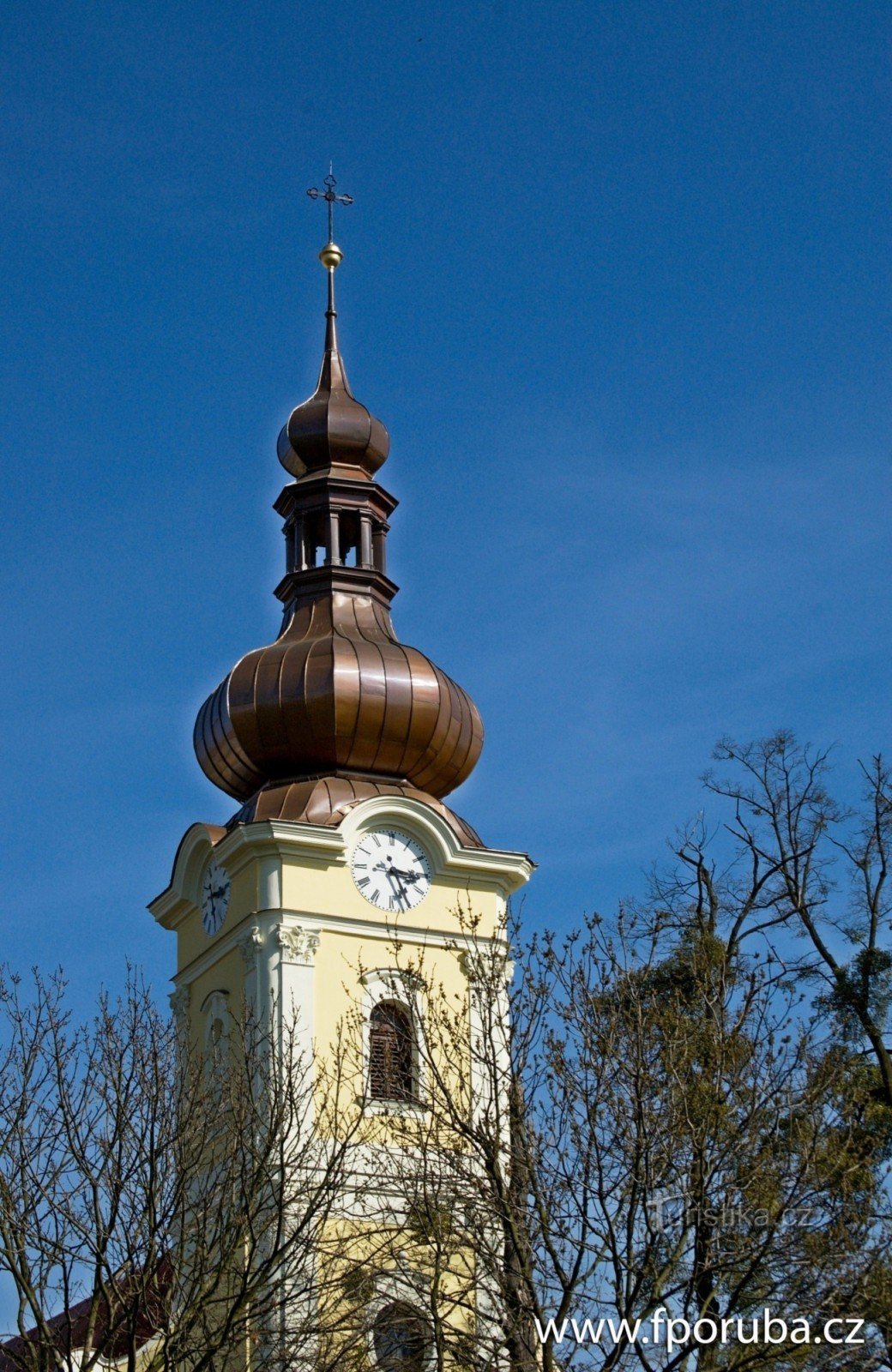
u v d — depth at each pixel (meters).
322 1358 46.22
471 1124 48.25
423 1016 51.78
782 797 56.84
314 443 67.38
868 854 55.78
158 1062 48.00
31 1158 46.09
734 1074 45.19
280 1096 49.38
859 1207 44.88
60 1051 47.47
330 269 71.69
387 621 65.38
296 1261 50.09
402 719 62.34
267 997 58.41
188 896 63.50
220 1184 49.12
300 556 66.19
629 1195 43.62
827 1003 53.94
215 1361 48.28
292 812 60.97
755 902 55.91
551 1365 42.22
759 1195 43.56
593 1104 44.81
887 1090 52.28
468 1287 44.88
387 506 67.44
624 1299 42.88
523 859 62.19
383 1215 51.94
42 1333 44.25
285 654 62.88
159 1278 50.06
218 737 63.22
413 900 60.81
